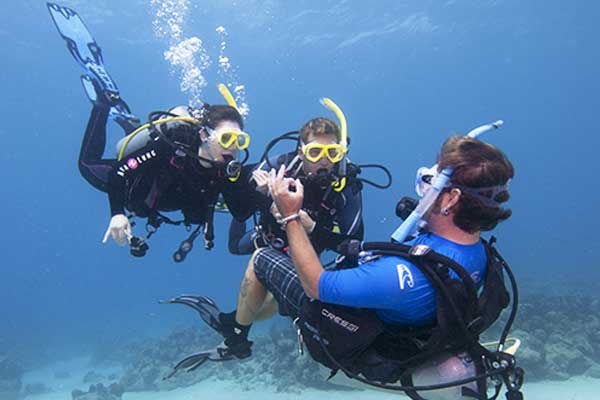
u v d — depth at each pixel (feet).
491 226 6.59
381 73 160.04
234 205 13.05
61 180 284.20
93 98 16.22
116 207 12.78
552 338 31.58
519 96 250.78
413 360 6.48
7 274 246.47
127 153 13.28
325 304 7.22
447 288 6.11
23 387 48.03
